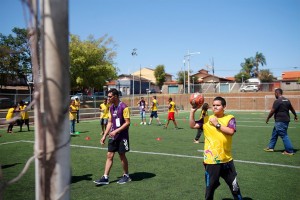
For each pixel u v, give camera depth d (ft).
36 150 5.56
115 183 19.11
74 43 133.69
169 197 16.35
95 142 37.65
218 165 12.71
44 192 5.52
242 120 76.79
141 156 28.22
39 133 5.53
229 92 150.00
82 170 22.67
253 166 23.88
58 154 5.55
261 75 254.88
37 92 5.53
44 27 5.45
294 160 26.20
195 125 13.39
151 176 20.85
